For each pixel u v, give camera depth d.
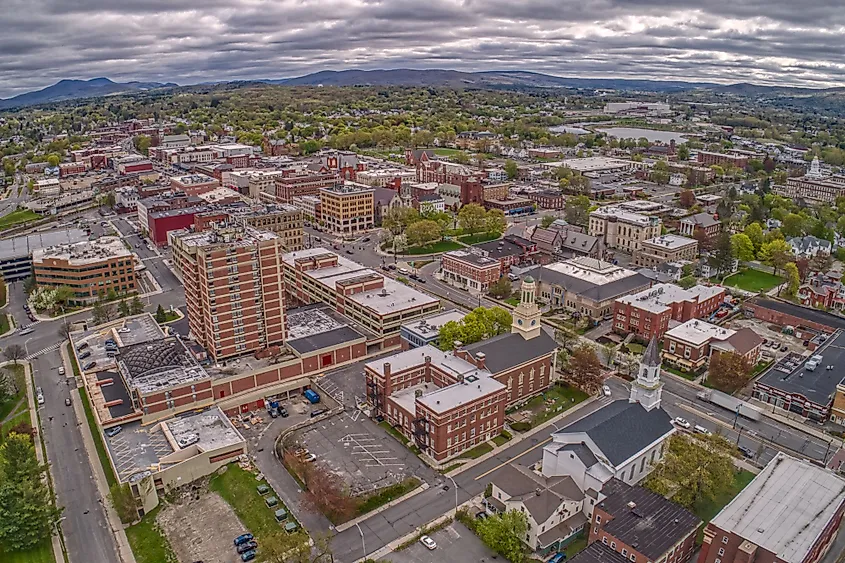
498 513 115.12
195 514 122.94
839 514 109.69
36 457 138.38
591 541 111.56
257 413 159.62
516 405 160.38
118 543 115.75
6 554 112.12
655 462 131.75
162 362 160.00
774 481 114.12
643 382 139.88
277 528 117.06
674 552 103.00
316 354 175.00
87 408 162.00
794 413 157.38
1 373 168.00
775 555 94.56
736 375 163.88
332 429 149.75
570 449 123.88
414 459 137.75
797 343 197.75
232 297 165.88
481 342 161.38
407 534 115.19
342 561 108.44
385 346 192.25
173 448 136.62
